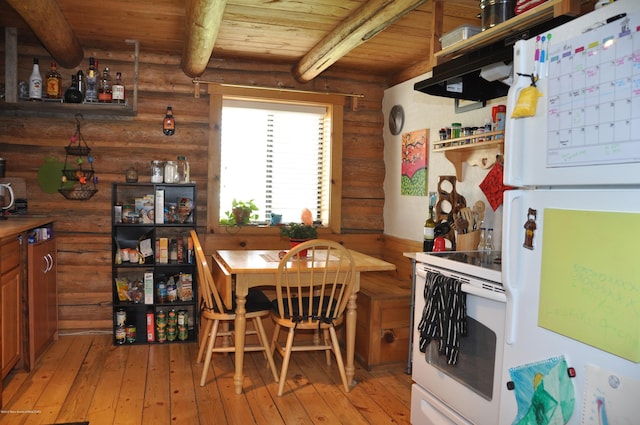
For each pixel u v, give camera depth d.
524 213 1.73
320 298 3.10
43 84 3.81
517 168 1.75
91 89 3.69
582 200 1.51
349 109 4.54
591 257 1.47
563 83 1.57
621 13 1.38
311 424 2.57
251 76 4.25
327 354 3.44
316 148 4.57
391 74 4.51
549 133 1.62
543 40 1.65
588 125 1.48
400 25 3.22
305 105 4.48
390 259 4.39
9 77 3.52
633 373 1.35
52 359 3.40
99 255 4.01
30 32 3.63
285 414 2.68
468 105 3.42
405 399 2.91
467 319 2.11
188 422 2.55
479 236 3.01
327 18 3.11
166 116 4.02
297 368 3.38
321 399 2.89
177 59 4.09
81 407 2.69
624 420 1.37
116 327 3.75
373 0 2.70
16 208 3.71
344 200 4.56
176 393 2.91
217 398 2.86
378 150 4.61
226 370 3.30
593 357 1.47
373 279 3.99
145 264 3.81
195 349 3.71
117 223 3.79
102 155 4.00
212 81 4.17
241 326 2.95
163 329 3.83
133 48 3.97
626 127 1.36
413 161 4.11
